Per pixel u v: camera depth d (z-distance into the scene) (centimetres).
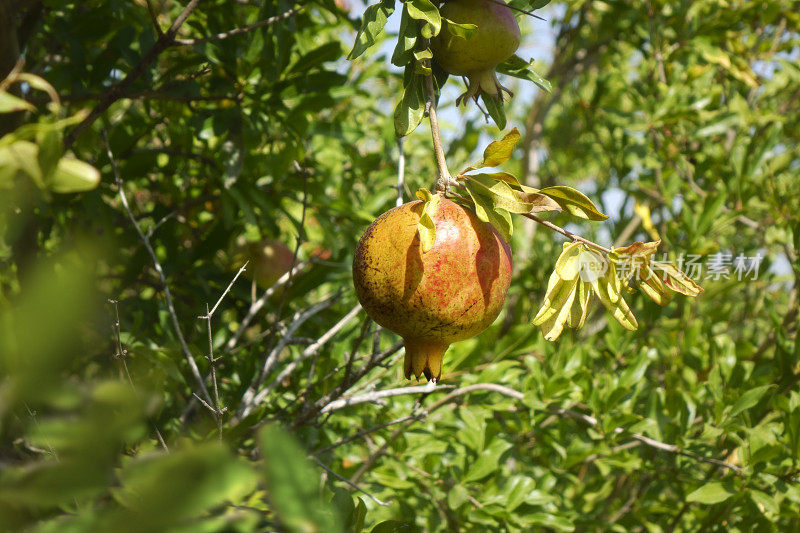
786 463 191
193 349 192
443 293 97
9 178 69
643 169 312
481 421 203
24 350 41
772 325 254
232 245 238
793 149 323
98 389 43
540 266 313
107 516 45
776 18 320
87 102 212
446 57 125
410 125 120
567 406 208
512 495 196
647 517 250
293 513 45
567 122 428
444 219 100
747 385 216
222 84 202
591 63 385
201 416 191
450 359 215
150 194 262
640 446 247
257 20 198
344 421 208
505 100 136
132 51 193
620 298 106
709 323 262
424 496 217
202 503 40
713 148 298
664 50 313
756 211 301
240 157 192
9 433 69
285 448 46
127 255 225
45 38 216
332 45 197
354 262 105
